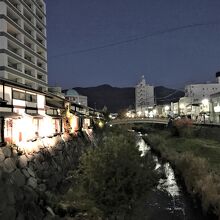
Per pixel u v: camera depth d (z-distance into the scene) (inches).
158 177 770.8
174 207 1061.8
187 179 1250.0
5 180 653.3
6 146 770.8
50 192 863.7
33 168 869.2
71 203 812.0
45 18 3380.9
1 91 852.6
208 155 1743.4
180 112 4286.4
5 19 2349.9
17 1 2637.8
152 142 2596.0
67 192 931.3
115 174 697.0
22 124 935.0
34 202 717.3
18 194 666.2
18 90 968.9
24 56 2687.0
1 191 608.7
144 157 765.3
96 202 722.8
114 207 693.9
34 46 2947.8
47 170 975.6
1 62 2299.5
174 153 1877.5
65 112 1503.4
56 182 1008.9
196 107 3607.3
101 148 754.8
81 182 777.6
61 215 761.0
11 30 2532.0
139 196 711.7
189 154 1631.4
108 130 2886.3
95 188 703.7
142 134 3860.7
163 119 3590.1
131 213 727.7
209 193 992.9
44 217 705.6
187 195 1182.9
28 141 930.1
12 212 609.9
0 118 791.1
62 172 1119.0
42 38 3225.9
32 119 1032.2
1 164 693.3
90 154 741.3
